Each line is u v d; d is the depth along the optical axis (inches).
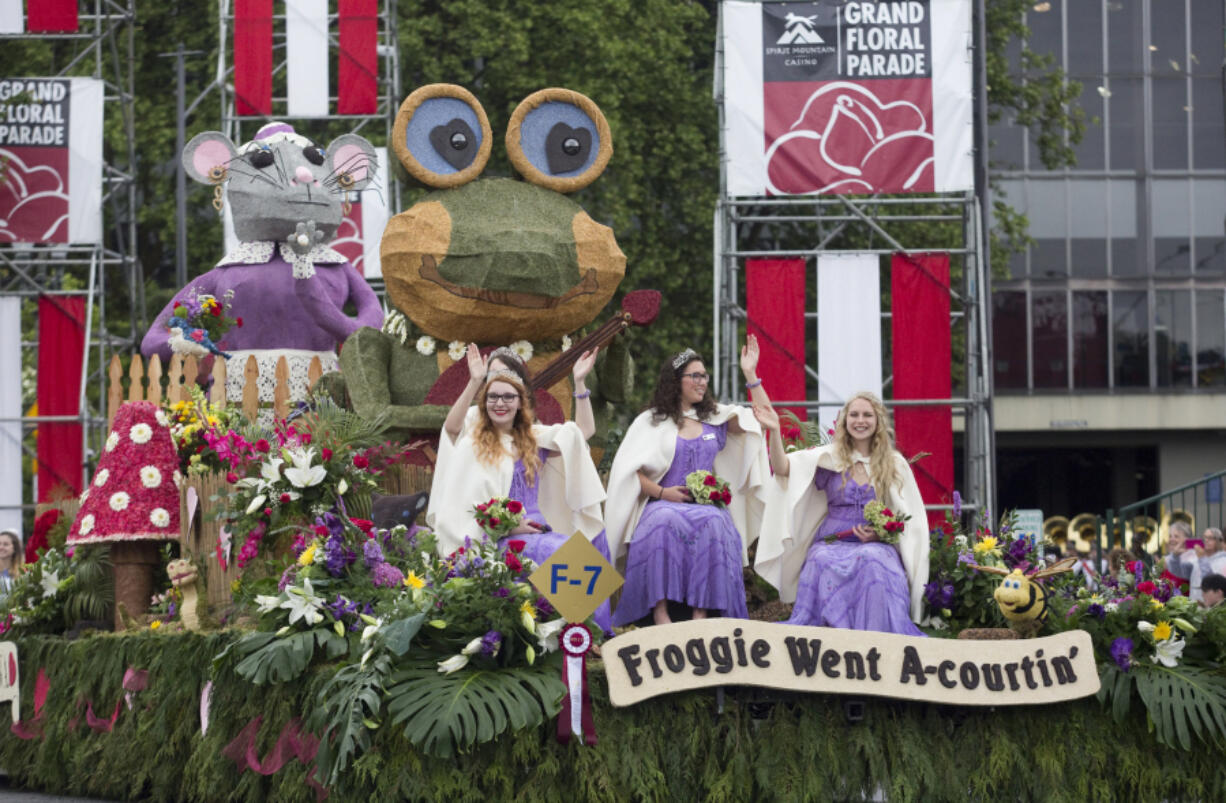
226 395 877.8
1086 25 2219.5
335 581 562.9
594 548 528.1
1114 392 2201.0
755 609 685.3
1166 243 2230.6
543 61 1830.7
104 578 776.3
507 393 595.5
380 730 523.2
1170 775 575.5
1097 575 662.5
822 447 633.6
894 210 1798.7
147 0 1876.2
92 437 1504.7
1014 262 2230.6
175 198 1878.7
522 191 709.3
